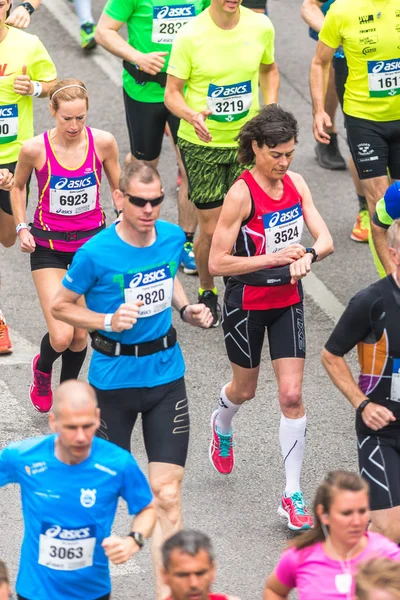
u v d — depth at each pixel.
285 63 43.28
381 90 27.77
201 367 27.44
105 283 18.39
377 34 27.38
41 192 23.97
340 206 35.34
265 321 21.52
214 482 23.02
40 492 15.50
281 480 23.08
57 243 24.16
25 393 26.00
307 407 25.80
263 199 20.89
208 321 19.23
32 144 23.70
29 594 15.77
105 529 15.73
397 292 17.47
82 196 24.02
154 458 18.73
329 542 15.03
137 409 18.95
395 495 17.81
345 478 14.82
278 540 21.14
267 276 21.03
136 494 15.82
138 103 31.36
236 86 27.34
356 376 27.22
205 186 27.94
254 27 27.39
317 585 14.95
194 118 26.58
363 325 17.66
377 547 15.07
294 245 21.02
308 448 24.16
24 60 27.23
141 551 20.67
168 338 18.88
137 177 17.64
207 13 27.23
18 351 27.86
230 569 20.22
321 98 28.70
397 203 22.70
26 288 30.77
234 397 22.33
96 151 23.97
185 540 13.77
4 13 26.75
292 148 20.34
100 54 43.31
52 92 23.34
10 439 24.12
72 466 15.43
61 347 23.56
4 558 20.20
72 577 15.68
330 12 27.78
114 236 18.33
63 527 15.52
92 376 18.95
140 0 30.42
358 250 32.94
